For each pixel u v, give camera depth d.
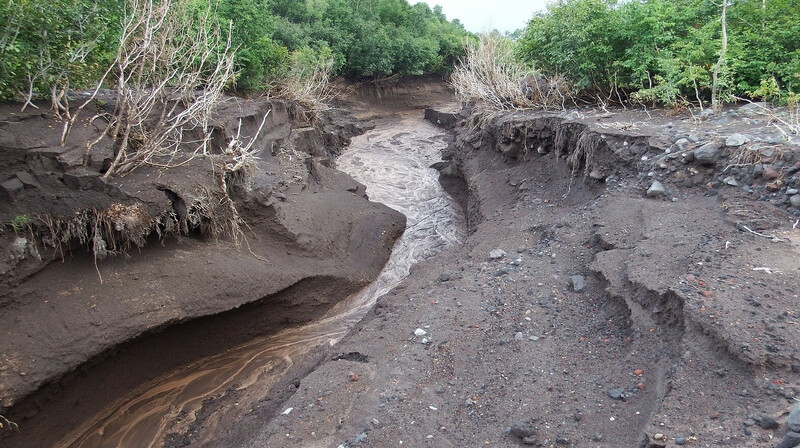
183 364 7.24
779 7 10.67
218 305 7.16
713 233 6.24
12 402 5.39
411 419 4.58
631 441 3.94
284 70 18.14
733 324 4.45
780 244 5.81
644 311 5.35
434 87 33.31
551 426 4.28
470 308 6.35
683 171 7.73
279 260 8.50
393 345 5.92
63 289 6.34
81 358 5.93
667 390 4.20
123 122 8.10
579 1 12.44
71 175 6.66
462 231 12.10
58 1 7.91
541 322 5.86
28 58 7.61
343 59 26.22
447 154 17.52
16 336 5.80
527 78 14.90
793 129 7.68
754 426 3.60
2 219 6.12
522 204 10.34
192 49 8.91
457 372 5.22
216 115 11.32
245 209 8.56
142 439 6.00
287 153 12.51
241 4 15.45
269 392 6.39
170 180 7.36
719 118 9.39
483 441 4.26
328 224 9.95
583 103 12.90
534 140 11.78
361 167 17.44
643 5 11.89
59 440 5.97
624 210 7.57
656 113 10.62
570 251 7.30
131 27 8.75
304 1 28.88
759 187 6.91
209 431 5.93
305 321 8.52
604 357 5.07
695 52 10.36
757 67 10.30
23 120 7.49
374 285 9.60
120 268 6.80
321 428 4.68
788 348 4.12
